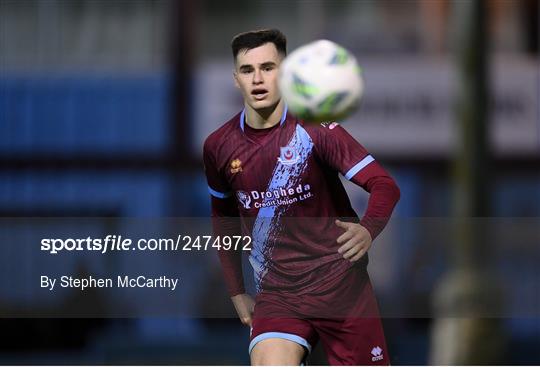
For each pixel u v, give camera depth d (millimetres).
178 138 72562
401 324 49156
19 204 71250
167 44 73562
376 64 73312
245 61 21797
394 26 73812
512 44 74250
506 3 74250
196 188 72000
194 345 50375
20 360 48562
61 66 73500
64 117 72750
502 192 71625
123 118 72938
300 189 22016
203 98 73188
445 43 73312
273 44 21859
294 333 22172
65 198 71375
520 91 72812
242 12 73875
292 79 19375
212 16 73688
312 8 73938
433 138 72375
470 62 52625
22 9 74188
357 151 21781
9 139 72312
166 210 71812
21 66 73375
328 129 21734
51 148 72250
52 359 48562
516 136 72438
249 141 22047
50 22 74250
